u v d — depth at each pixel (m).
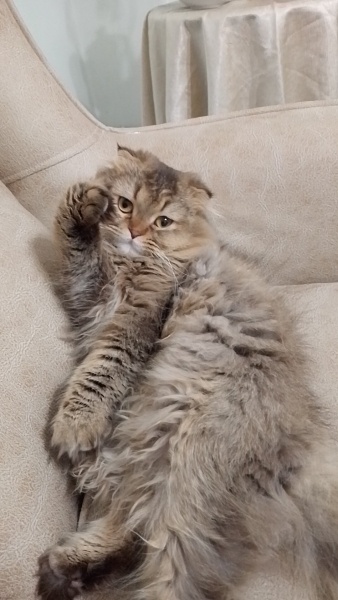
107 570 0.34
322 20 0.79
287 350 0.42
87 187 0.43
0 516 0.31
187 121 0.56
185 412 0.38
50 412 0.38
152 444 0.38
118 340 0.43
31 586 0.31
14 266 0.40
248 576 0.33
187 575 0.33
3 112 0.50
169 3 0.93
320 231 0.54
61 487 0.36
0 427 0.33
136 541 0.35
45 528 0.33
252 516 0.34
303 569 0.34
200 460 0.35
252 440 0.36
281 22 0.79
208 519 0.34
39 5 0.89
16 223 0.44
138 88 1.07
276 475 0.35
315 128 0.53
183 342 0.42
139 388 0.42
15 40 0.51
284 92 0.84
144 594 0.33
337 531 0.35
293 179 0.53
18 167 0.51
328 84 0.83
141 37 0.95
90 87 1.03
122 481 0.38
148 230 0.47
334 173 0.52
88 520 0.38
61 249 0.44
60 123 0.52
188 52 0.82
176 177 0.49
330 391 0.44
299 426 0.38
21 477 0.33
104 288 0.46
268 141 0.53
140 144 0.55
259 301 0.45
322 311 0.51
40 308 0.40
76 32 0.97
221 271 0.48
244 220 0.54
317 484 0.36
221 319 0.43
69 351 0.42
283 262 0.55
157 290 0.46
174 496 0.35
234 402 0.37
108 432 0.40
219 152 0.53
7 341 0.36
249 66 0.81
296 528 0.34
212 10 0.80
